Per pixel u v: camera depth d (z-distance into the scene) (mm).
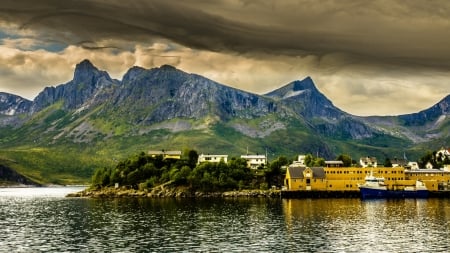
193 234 140750
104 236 139375
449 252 114188
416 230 145125
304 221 166750
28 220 181500
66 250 119688
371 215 184750
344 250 116688
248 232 143250
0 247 124250
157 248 120812
